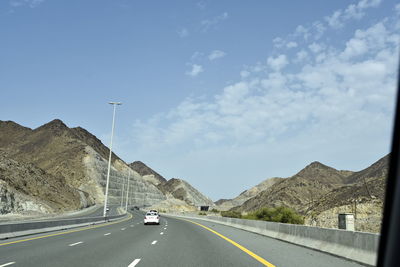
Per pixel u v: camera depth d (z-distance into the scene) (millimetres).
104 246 17234
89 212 94938
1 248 16141
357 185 97875
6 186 69188
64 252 14742
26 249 15766
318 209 100875
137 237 22938
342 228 14227
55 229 29359
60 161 174750
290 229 20391
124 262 12102
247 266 11344
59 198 95750
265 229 26250
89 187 162625
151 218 42500
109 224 42562
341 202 91375
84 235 24297
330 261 12305
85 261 12273
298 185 182625
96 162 178250
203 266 11367
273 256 13750
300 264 11641
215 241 20656
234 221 40438
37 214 69188
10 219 53656
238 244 18844
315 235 16469
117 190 182875
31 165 101438
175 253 14688
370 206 79250
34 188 88000
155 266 11336
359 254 11992
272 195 187000
